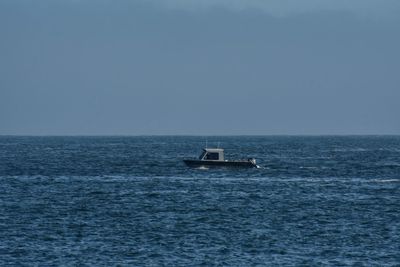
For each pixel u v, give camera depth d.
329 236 196.50
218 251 178.38
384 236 197.00
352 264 168.38
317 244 186.75
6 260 168.75
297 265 167.25
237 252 177.75
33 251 176.88
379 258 173.62
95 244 184.38
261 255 175.25
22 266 164.50
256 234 198.12
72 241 187.62
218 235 196.12
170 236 194.38
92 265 165.75
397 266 167.25
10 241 186.88
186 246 183.00
